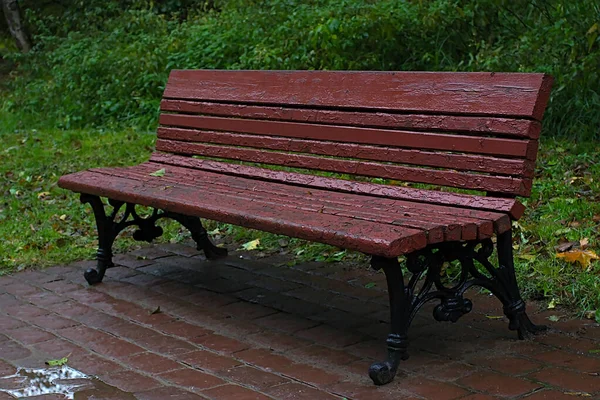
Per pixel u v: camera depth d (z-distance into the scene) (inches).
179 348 136.7
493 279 131.8
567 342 132.2
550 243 171.0
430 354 129.6
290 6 348.8
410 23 301.9
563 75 250.1
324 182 158.4
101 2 484.7
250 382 120.7
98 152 304.8
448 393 113.6
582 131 251.0
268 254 197.6
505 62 266.5
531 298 153.4
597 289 147.6
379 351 132.5
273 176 168.7
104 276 184.1
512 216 128.6
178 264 192.4
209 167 184.2
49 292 172.4
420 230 115.4
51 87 398.0
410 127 144.1
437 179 139.0
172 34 386.9
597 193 200.1
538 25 271.1
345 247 116.6
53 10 515.5
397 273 119.1
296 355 131.8
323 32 296.8
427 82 143.3
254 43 343.0
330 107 158.4
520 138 129.0
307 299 162.7
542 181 214.7
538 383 115.8
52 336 144.6
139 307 160.9
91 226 222.5
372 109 150.9
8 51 504.1
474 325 143.0
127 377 124.3
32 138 338.0
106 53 396.2
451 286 163.9
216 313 155.6
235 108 178.9
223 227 219.3
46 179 271.1
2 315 157.4
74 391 119.1
